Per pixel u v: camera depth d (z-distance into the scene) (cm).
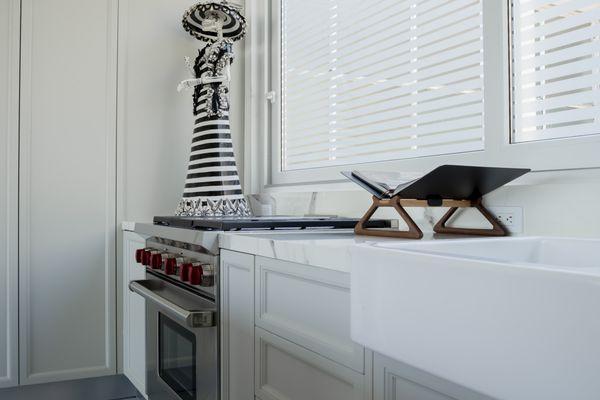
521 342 52
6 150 217
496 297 55
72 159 230
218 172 219
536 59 146
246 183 265
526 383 52
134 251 222
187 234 157
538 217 132
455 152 172
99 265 234
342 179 217
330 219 173
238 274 138
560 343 49
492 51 154
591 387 46
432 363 63
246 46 266
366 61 208
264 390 127
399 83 192
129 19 243
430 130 181
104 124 237
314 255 104
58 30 228
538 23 145
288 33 259
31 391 221
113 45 239
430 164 176
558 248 116
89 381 233
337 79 225
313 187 226
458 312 60
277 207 246
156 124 248
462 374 59
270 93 259
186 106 255
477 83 163
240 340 137
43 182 224
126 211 240
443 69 174
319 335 106
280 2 265
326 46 230
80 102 232
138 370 214
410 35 187
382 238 131
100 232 235
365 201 194
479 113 163
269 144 267
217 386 147
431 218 163
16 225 218
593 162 127
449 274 61
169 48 252
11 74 219
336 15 224
